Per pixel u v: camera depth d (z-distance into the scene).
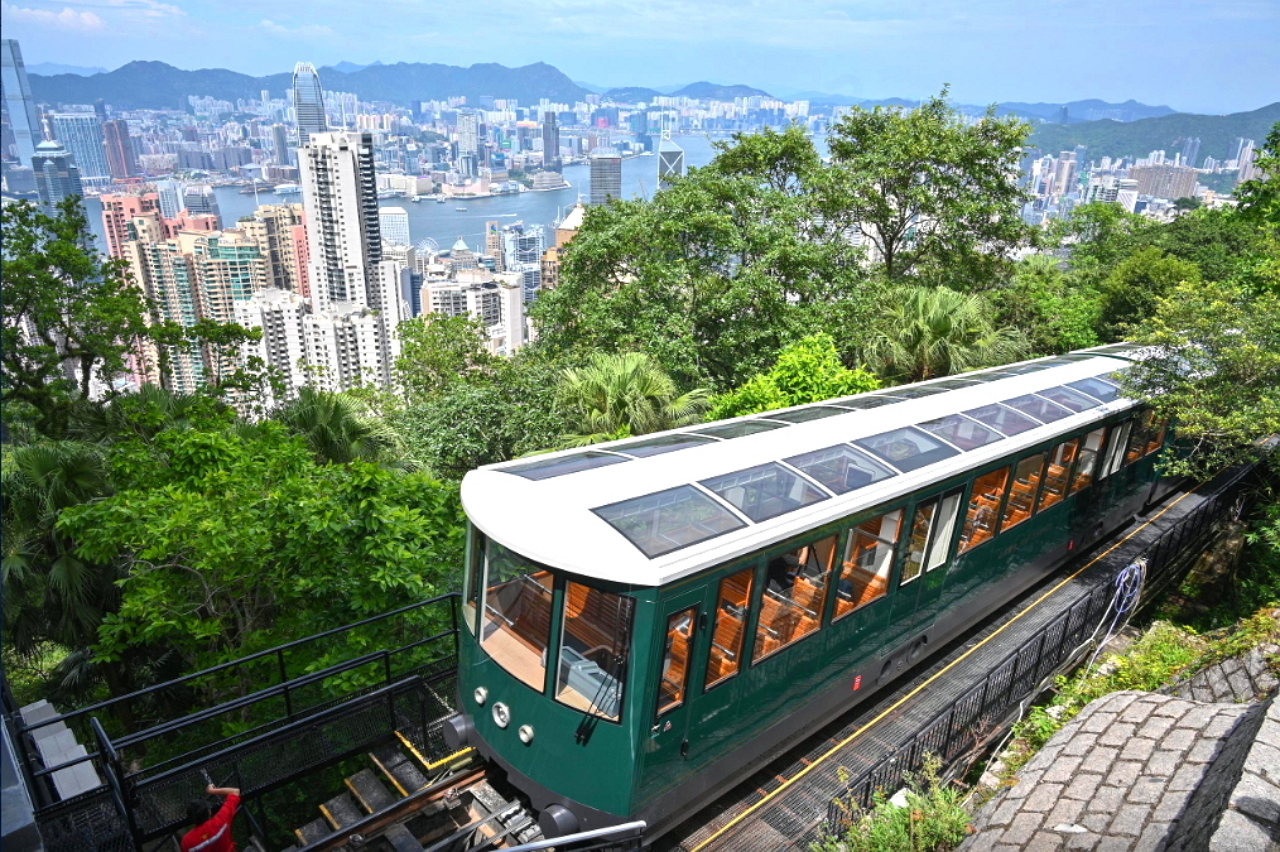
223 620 10.27
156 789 6.76
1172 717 6.14
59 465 10.52
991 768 7.31
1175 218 30.05
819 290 18.02
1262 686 6.54
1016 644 10.12
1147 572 11.45
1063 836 5.25
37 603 10.79
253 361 18.27
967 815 6.04
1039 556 10.73
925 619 8.74
